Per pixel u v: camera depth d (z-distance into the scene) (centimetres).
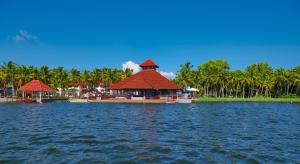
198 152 1947
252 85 14788
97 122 3775
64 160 1716
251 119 4300
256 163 1677
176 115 4938
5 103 9294
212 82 14638
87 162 1675
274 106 8119
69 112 5547
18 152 1920
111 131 2911
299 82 13762
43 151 1955
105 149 2019
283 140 2455
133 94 11338
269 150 2027
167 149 2031
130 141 2333
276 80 14275
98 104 8681
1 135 2642
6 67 12156
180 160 1733
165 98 10050
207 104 8881
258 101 11038
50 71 13975
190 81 14388
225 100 10738
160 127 3262
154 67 11856
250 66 14988
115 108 6850
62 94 15088
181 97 10644
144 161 1705
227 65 16512
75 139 2425
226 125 3506
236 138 2538
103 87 16188
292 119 4366
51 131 2916
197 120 4088
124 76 15600
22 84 12356
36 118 4322
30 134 2708
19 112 5538
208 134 2755
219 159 1762
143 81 10706
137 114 5116
